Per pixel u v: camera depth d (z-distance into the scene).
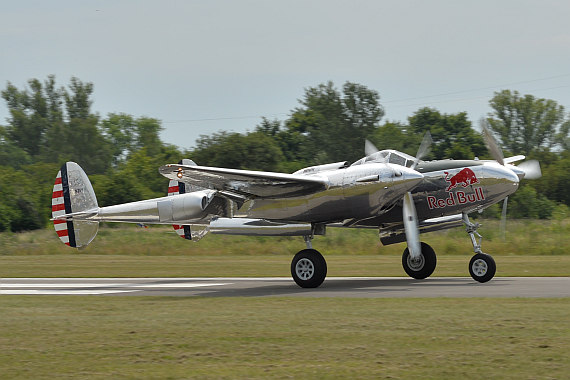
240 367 30.19
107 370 30.09
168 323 41.22
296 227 66.00
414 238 62.28
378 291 57.59
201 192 70.75
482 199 65.00
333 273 79.88
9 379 29.06
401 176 60.47
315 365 30.22
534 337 34.44
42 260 108.62
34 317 45.09
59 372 29.92
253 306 48.91
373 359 30.94
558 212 165.12
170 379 28.61
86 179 80.69
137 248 126.38
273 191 62.53
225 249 122.25
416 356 31.27
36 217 183.50
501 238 114.56
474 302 47.84
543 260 89.81
